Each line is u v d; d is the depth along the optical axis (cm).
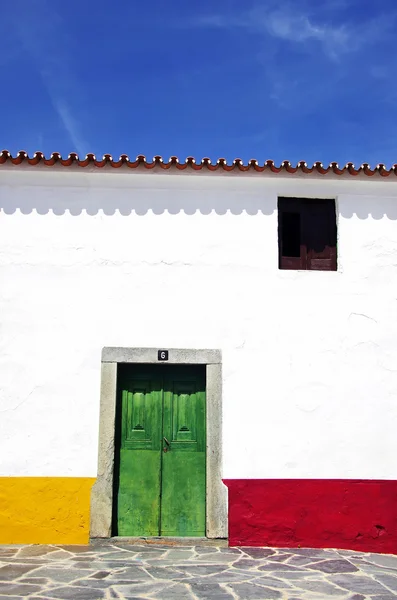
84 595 464
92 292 691
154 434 683
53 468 654
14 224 702
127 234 706
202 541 649
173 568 549
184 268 702
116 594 468
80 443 661
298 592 486
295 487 664
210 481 661
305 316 699
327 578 531
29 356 674
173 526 667
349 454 674
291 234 737
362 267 716
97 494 651
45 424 662
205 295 697
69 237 702
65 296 689
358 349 696
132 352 680
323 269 725
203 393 693
